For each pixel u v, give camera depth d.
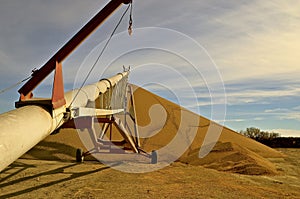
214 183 10.39
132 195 8.12
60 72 6.23
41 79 6.35
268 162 18.72
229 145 19.75
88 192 8.34
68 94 7.79
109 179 10.22
